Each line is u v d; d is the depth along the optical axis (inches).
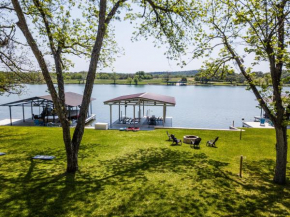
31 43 303.6
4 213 239.5
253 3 302.2
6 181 324.2
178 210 251.9
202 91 3592.5
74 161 366.9
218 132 719.7
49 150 494.0
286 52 276.7
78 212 244.8
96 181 330.0
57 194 285.6
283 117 304.5
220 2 346.6
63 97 347.6
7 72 535.5
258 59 306.0
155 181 333.7
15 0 286.7
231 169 392.8
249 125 1048.2
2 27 407.2
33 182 322.0
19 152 478.0
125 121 1035.3
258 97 315.3
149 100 896.9
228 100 2293.3
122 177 347.6
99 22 352.5
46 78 317.1
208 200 276.7
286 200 279.7
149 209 253.1
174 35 424.2
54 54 351.9
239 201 275.4
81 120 366.9
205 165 411.8
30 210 246.7
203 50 372.2
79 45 423.5
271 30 299.3
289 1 293.3
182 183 328.2
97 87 4237.2
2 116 1338.6
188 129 769.6
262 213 248.4
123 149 514.3
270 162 434.9
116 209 252.2
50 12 350.0
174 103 914.7
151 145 555.2
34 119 1089.4
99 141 590.2
